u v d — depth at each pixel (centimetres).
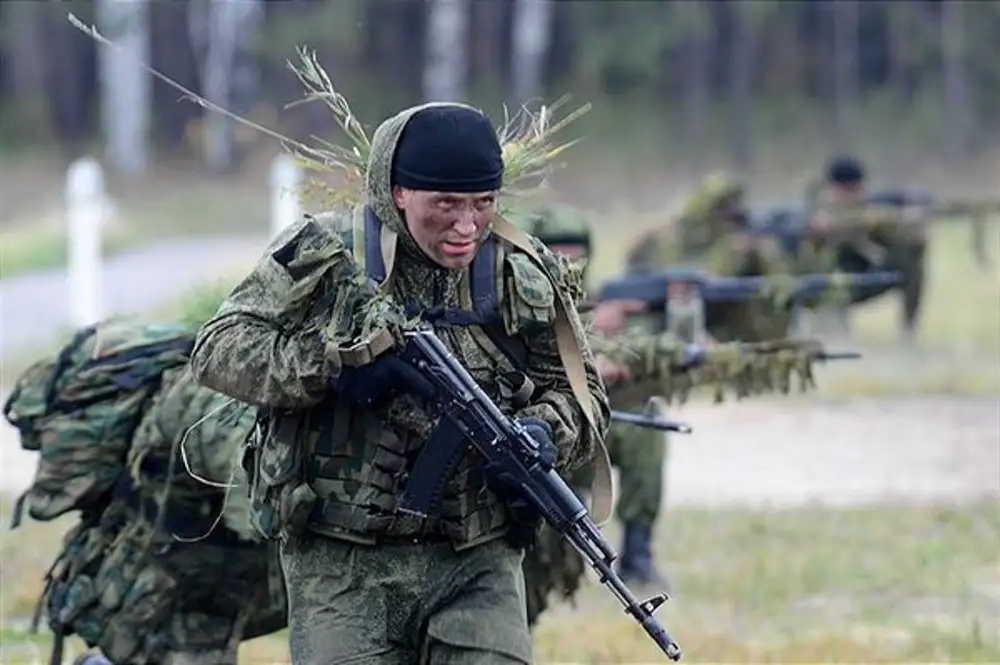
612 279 3169
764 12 15200
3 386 4731
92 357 1900
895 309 7250
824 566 2991
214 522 1822
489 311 1398
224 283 1931
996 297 7519
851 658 2411
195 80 15900
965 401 4838
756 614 2711
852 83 15762
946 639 2508
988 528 3281
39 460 1917
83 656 1986
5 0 15550
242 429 1773
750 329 3412
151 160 15112
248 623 1936
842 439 4306
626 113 15275
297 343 1360
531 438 1366
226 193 13875
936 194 13675
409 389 1356
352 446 1383
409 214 1358
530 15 15062
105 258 9531
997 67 15225
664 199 13412
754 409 4747
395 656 1405
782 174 14450
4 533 3209
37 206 13250
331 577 1398
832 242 5562
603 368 2114
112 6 15038
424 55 15400
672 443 4288
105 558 1919
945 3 15412
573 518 1367
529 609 2072
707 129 15162
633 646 2456
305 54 1577
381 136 1370
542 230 2544
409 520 1383
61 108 15900
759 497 3622
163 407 1823
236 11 14925
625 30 15525
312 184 1583
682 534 3278
